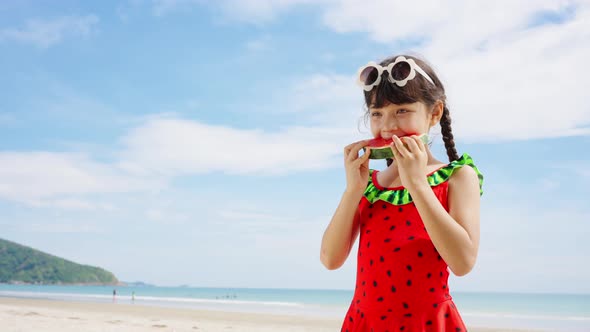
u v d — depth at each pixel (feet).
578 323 83.51
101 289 458.91
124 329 50.49
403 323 5.82
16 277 608.19
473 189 6.32
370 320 6.08
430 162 6.63
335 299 240.32
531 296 314.96
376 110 6.51
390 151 6.21
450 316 5.93
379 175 7.00
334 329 60.23
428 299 5.89
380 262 6.15
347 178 6.65
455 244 5.61
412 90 6.27
